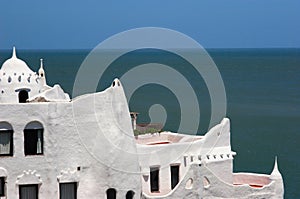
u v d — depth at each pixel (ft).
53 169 183.83
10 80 195.93
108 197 190.19
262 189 219.61
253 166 348.18
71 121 185.37
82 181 187.32
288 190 295.48
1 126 179.63
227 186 212.84
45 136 183.01
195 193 205.67
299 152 388.78
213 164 213.25
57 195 184.34
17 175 181.47
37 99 189.57
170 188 207.72
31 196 184.03
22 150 181.47
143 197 195.00
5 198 180.86
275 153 386.11
